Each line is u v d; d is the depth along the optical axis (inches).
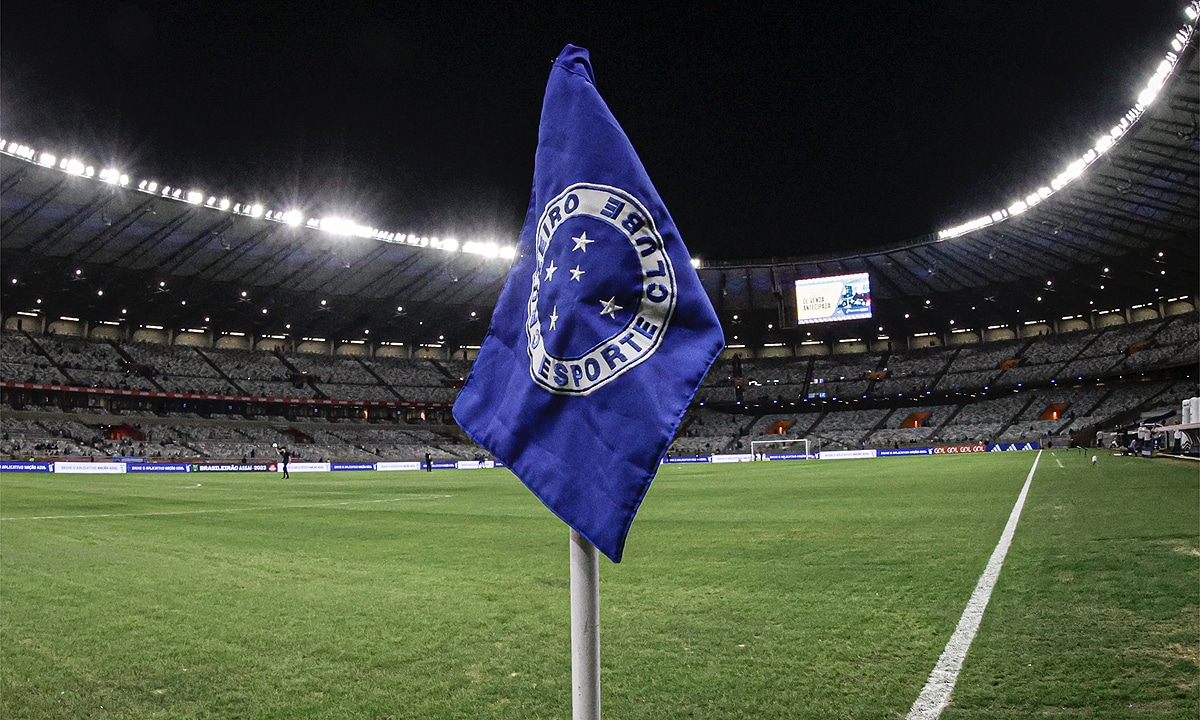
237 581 275.9
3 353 2082.9
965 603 207.3
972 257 2274.9
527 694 145.9
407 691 149.6
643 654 169.5
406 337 2822.3
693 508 564.4
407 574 288.0
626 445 68.6
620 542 65.6
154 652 180.5
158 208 1680.6
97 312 2245.3
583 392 73.2
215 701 146.9
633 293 73.2
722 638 181.5
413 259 2186.3
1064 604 200.2
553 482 72.6
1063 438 2190.0
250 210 1760.6
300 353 2731.3
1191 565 245.1
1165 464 938.7
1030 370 2573.8
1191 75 1296.8
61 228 1688.0
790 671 154.3
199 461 2009.1
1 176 1461.6
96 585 269.3
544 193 81.7
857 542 342.3
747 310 2770.7
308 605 231.6
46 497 764.0
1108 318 2625.5
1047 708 129.3
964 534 352.8
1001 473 898.7
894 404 2869.1
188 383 2337.6
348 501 722.2
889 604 210.8
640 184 75.4
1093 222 1943.9
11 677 162.7
